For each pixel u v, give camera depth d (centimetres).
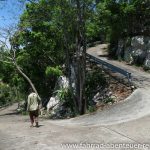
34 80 3566
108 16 3750
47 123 1828
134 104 2031
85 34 2594
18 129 1609
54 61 3284
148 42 3425
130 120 1620
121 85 2564
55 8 2542
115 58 4075
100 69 3069
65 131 1489
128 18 3884
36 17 2805
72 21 2544
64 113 2777
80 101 2544
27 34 3238
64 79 3094
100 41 5559
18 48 3344
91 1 2508
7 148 1237
